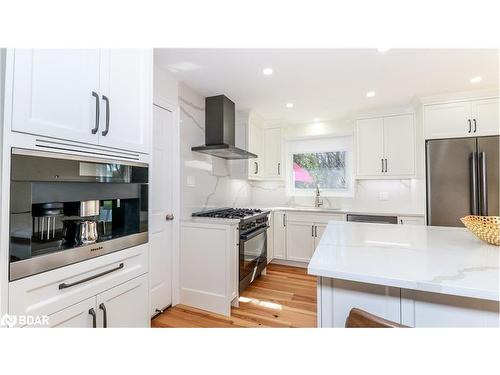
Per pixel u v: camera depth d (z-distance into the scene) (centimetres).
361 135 331
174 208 234
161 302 218
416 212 303
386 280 82
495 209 246
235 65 208
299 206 398
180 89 243
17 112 74
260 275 311
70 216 105
